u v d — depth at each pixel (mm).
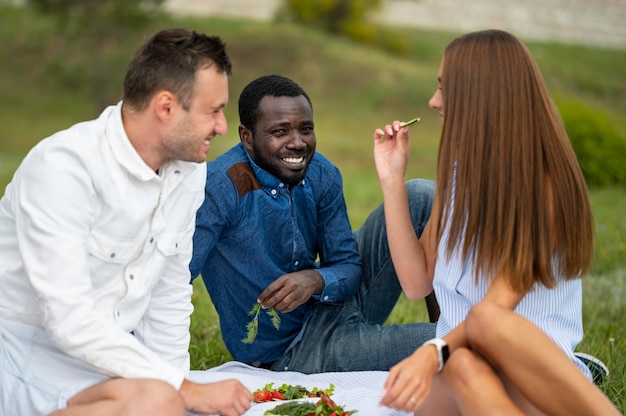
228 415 3207
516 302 3197
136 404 2914
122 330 3158
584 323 5754
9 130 21344
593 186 12523
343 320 4461
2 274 3246
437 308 4516
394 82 23953
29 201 3127
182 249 3621
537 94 3238
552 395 2875
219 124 3334
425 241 3746
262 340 4434
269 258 4285
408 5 29844
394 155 3775
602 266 7383
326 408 3506
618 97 24031
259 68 24000
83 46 25469
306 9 27625
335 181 4457
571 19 30109
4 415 3168
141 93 3234
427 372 2949
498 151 3209
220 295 4383
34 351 3240
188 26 25250
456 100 3309
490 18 29953
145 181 3328
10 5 27938
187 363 3748
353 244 4520
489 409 2832
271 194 4238
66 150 3197
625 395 4164
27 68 24859
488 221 3207
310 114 4195
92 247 3273
